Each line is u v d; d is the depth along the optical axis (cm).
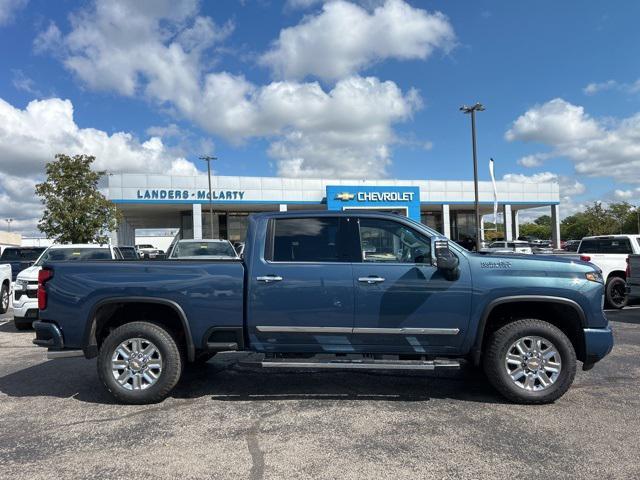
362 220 544
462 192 4378
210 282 532
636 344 802
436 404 526
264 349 536
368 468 376
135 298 533
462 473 367
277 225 549
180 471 375
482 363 545
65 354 543
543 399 514
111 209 2691
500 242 2356
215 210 4353
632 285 1098
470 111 2977
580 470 370
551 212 4709
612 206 8550
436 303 518
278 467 380
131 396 528
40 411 516
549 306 539
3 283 1398
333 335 528
